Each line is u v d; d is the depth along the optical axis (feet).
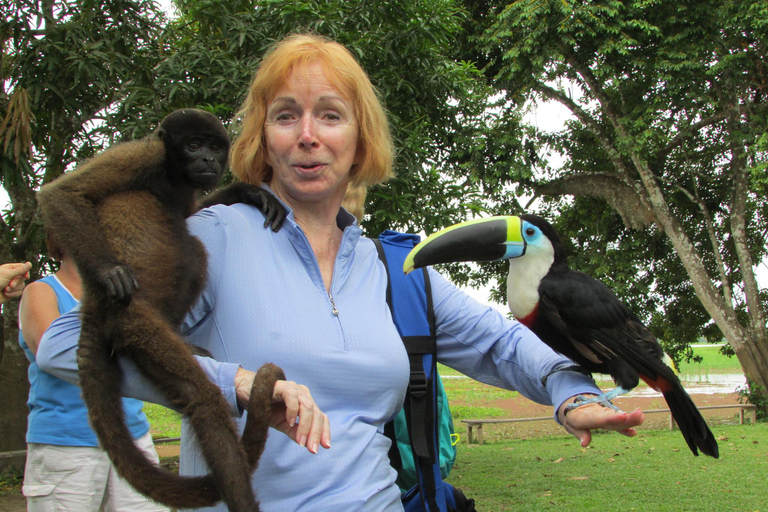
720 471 27.63
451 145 46.55
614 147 52.31
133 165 6.78
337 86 6.48
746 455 31.19
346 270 6.58
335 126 6.50
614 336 7.23
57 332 5.52
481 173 48.01
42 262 29.99
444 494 7.34
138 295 5.65
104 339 5.34
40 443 10.43
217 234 6.33
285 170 6.45
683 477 26.63
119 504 10.82
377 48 27.12
